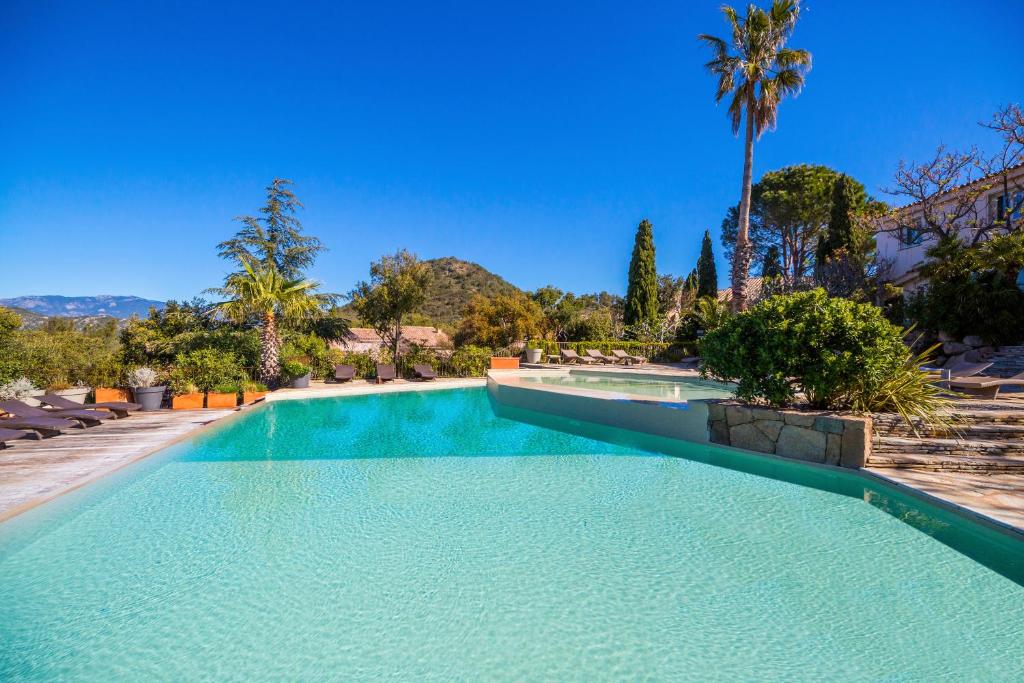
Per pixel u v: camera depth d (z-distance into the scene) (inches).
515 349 1034.7
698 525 166.1
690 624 110.0
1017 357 444.1
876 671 93.5
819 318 235.5
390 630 108.2
